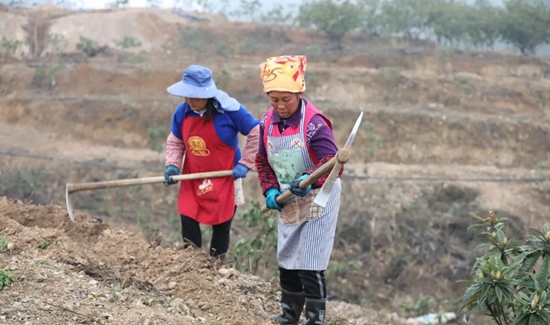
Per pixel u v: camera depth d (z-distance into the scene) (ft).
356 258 52.90
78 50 91.30
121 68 82.64
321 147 13.44
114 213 56.65
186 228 19.16
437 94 84.79
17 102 74.18
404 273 51.21
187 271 17.06
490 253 15.47
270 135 13.92
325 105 78.38
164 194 60.44
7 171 60.95
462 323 41.24
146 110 74.02
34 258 16.25
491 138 76.74
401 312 43.70
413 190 63.31
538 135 78.43
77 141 71.51
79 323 13.16
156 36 98.07
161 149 69.82
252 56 93.40
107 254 17.53
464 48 104.73
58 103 74.64
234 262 22.04
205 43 94.43
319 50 94.48
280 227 14.53
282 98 13.26
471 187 65.10
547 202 64.90
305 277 14.10
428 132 75.66
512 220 61.00
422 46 102.58
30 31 95.09
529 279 14.58
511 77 92.27
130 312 13.96
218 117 18.08
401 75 86.74
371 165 70.28
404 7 100.17
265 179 14.49
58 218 19.76
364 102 82.74
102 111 73.61
